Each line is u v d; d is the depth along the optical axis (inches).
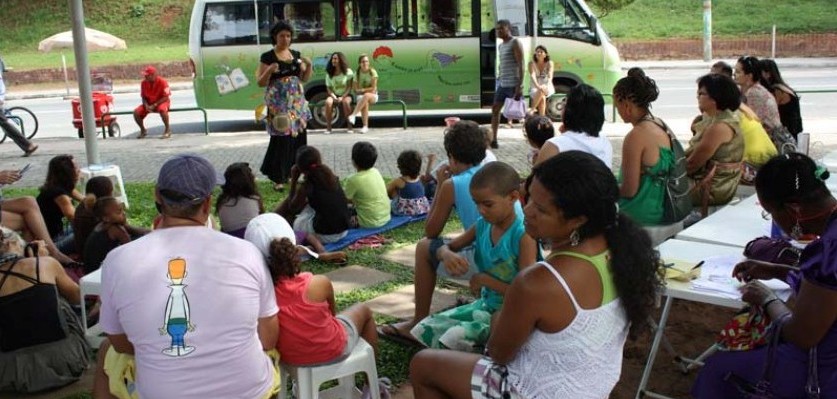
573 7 615.2
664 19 1242.0
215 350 114.3
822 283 116.6
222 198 238.2
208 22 624.7
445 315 170.9
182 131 654.5
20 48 1358.3
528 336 111.2
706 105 225.9
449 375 123.8
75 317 183.3
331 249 270.4
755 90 277.7
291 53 372.8
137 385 116.9
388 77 629.6
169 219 119.7
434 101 633.0
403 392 169.2
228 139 575.2
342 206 270.7
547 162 109.9
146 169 456.4
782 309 128.8
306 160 265.9
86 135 335.3
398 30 622.5
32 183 423.8
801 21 1163.9
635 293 109.6
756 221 196.9
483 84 627.8
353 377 156.4
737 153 224.1
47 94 999.6
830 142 458.0
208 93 634.2
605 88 621.9
